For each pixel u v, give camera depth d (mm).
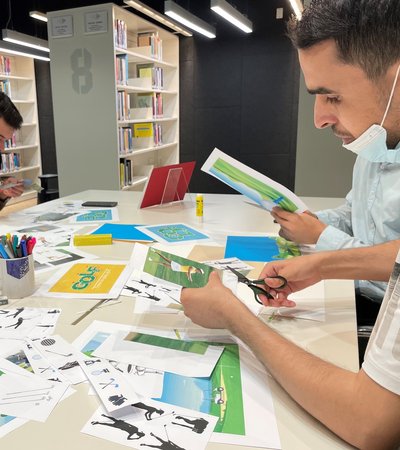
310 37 646
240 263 1236
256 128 5527
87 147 4273
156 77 5004
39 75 6234
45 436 544
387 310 525
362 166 1369
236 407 602
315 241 1228
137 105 4949
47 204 2184
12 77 5738
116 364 703
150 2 5414
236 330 701
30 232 1591
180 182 2250
